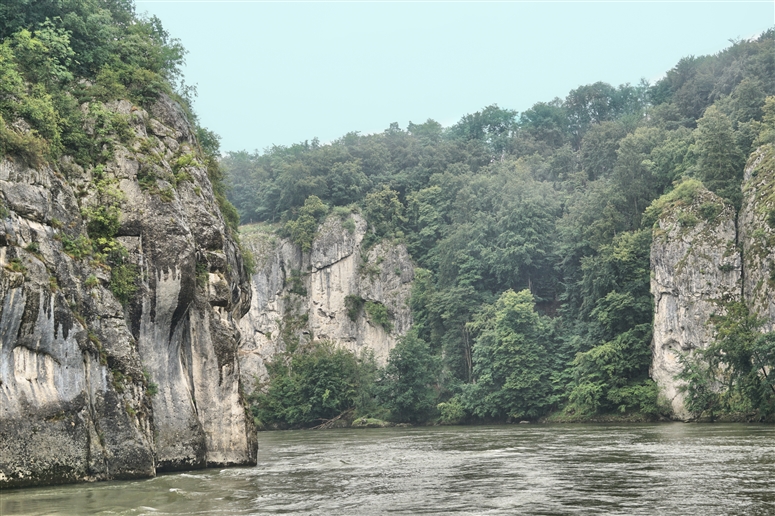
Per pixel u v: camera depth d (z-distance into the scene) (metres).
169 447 34.34
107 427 30.53
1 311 27.45
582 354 90.38
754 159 89.25
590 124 161.50
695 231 87.50
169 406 34.66
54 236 31.08
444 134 175.62
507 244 110.12
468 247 114.69
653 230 91.88
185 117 46.22
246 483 29.80
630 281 93.88
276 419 112.12
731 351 72.75
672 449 41.69
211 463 36.66
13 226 28.97
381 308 125.00
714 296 84.62
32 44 37.00
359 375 111.25
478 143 151.50
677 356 85.12
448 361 108.31
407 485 28.91
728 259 84.94
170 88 47.91
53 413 28.66
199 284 37.78
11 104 32.56
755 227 83.00
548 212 115.00
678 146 105.06
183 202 39.09
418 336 116.75
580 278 104.94
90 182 35.22
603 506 22.56
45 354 29.00
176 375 35.34
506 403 95.25
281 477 32.06
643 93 164.12
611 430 65.56
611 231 99.88
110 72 40.66
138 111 39.97
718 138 92.69
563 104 168.12
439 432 75.56
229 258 44.81
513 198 115.25
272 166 161.38
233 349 38.34
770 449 39.97
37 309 28.59
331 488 28.14
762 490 24.98
